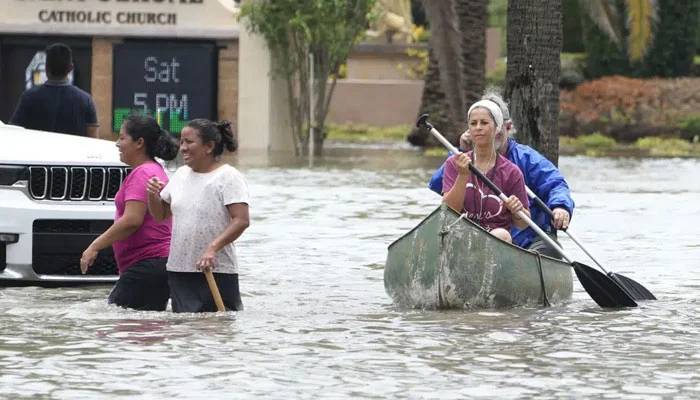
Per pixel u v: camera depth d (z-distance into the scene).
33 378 30.12
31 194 42.75
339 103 160.62
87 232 43.16
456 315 39.03
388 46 163.38
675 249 54.28
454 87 80.94
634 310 40.34
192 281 38.69
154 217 38.69
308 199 72.44
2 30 116.81
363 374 30.72
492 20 175.75
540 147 68.38
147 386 29.39
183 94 117.56
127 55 117.38
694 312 39.97
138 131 39.06
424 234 40.16
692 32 152.50
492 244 39.94
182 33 116.81
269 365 31.64
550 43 68.19
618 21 121.56
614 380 30.30
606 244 55.59
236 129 118.50
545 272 40.94
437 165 100.06
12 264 42.59
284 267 48.81
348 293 43.03
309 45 114.31
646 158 115.69
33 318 37.81
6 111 118.19
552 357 32.84
